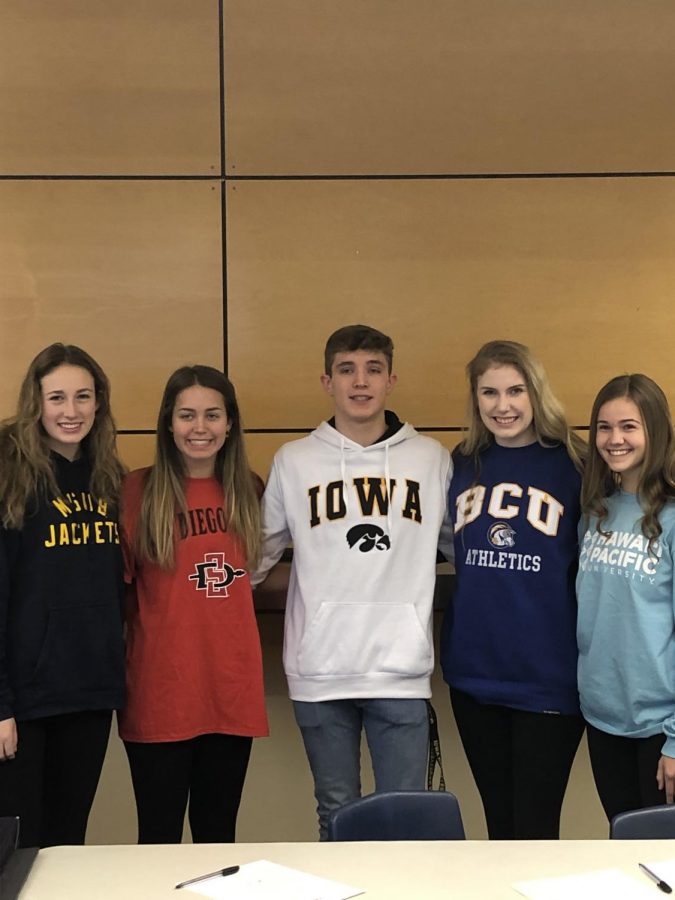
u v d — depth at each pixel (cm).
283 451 257
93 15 307
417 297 311
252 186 310
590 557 230
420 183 311
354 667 241
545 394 241
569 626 239
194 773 248
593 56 312
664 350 314
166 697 239
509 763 246
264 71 309
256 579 258
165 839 239
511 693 239
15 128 307
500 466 246
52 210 307
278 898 143
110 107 307
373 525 244
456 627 246
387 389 254
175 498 245
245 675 245
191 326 310
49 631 225
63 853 163
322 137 310
